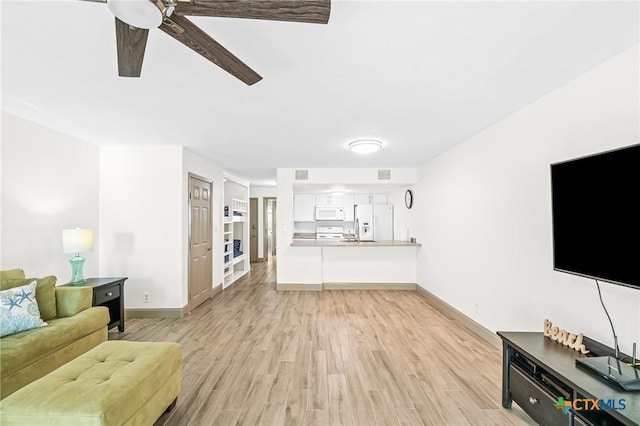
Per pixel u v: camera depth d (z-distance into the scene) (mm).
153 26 1148
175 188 3914
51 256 3168
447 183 4078
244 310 4238
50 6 1324
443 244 4227
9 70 1906
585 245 1672
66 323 2377
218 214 5207
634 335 1661
